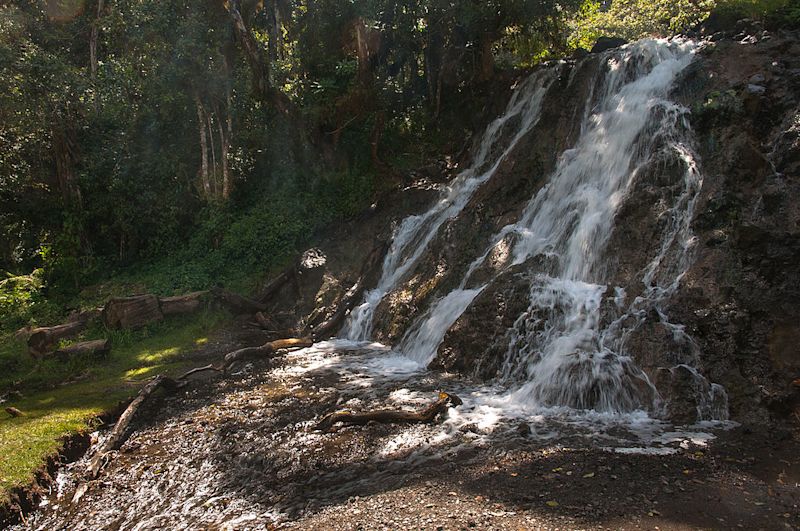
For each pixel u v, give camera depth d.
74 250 18.53
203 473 7.00
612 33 22.00
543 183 13.41
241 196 18.97
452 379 9.79
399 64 21.44
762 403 7.25
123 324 13.61
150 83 18.20
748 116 10.26
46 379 11.12
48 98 17.53
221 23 18.19
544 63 17.02
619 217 10.45
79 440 8.12
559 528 4.95
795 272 8.00
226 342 13.15
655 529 4.88
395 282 14.07
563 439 6.98
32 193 19.61
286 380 10.38
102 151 19.05
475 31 18.59
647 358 8.08
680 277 8.87
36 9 21.08
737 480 5.73
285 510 5.91
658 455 6.38
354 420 8.05
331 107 18.42
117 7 18.66
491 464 6.39
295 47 20.19
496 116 17.73
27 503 6.46
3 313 15.49
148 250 18.69
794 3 13.27
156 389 9.98
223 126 19.56
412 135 19.53
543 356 9.04
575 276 10.62
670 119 11.24
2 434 8.02
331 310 14.24
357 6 17.42
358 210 17.06
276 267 16.25
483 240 13.13
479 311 10.30
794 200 8.78
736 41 12.48
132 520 6.06
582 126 13.80
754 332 7.82
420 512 5.43
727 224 9.17
